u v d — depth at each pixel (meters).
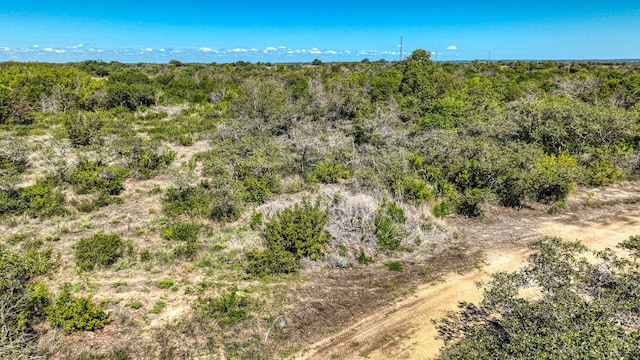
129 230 12.23
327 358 7.38
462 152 17.12
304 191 15.48
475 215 14.05
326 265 10.62
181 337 7.80
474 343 7.07
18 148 18.05
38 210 13.16
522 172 14.98
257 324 8.24
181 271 10.07
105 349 7.40
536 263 7.89
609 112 19.58
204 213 13.28
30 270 9.27
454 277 10.17
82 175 15.78
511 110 21.47
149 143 20.50
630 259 10.75
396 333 8.03
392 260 11.04
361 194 13.37
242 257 10.70
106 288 9.25
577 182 17.30
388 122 21.17
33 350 7.17
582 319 6.17
